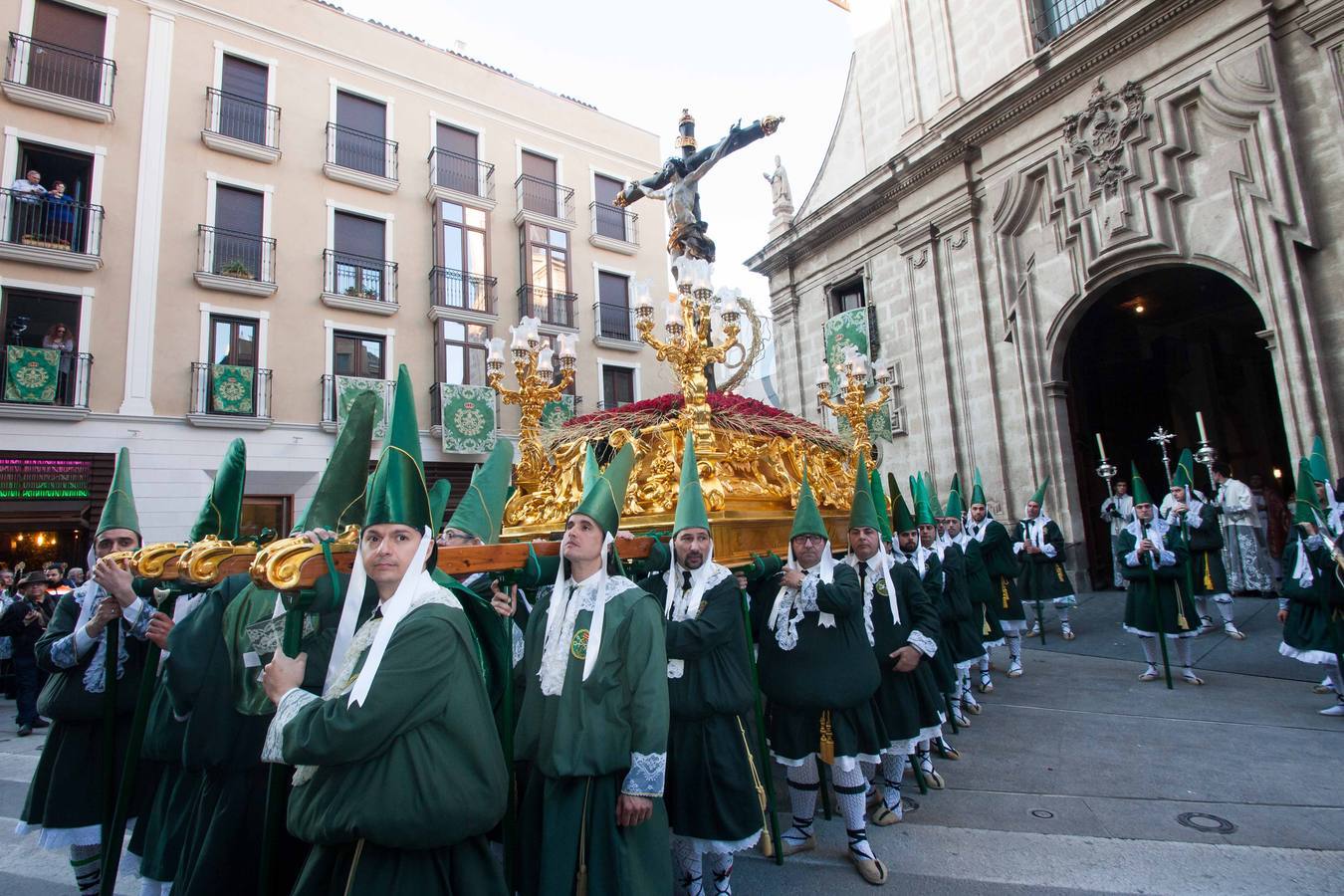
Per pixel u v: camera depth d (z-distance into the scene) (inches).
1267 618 321.7
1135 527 260.7
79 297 533.3
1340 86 347.3
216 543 84.7
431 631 68.9
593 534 96.1
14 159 524.7
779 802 159.5
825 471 216.1
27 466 503.2
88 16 570.3
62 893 131.5
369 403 101.5
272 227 624.1
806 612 131.0
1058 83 452.8
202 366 571.8
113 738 113.0
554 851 85.0
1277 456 562.3
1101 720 212.4
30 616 293.9
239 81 636.1
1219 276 511.5
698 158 238.2
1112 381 604.7
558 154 813.2
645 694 88.9
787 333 701.9
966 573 260.4
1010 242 489.1
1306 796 149.6
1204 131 391.5
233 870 85.9
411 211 708.0
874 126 623.2
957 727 211.9
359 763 65.7
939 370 529.0
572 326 788.6
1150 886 116.4
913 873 124.2
